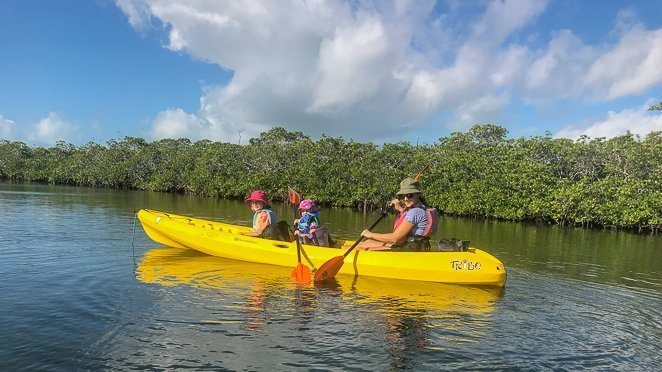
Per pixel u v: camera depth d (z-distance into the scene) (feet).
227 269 20.84
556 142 101.35
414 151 122.21
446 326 13.98
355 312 14.96
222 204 90.02
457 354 11.84
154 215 26.63
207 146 170.09
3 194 82.74
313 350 11.68
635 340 13.64
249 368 10.55
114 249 25.16
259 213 24.58
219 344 11.81
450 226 66.44
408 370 10.80
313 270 20.22
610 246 46.16
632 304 18.16
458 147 118.93
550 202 84.43
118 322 13.08
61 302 14.75
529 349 12.43
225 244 23.13
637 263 31.96
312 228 23.04
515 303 17.15
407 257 20.04
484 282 19.54
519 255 33.17
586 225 85.92
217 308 14.71
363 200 106.42
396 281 19.71
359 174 107.86
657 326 15.20
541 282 21.86
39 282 17.16
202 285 17.61
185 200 100.48
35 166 190.90
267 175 121.90
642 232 79.77
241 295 16.42
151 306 14.62
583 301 18.17
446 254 19.92
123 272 19.34
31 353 10.85
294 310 14.90
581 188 83.97
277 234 23.54
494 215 90.12
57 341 11.60
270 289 17.47
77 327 12.59
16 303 14.53
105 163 173.58
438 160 110.22
